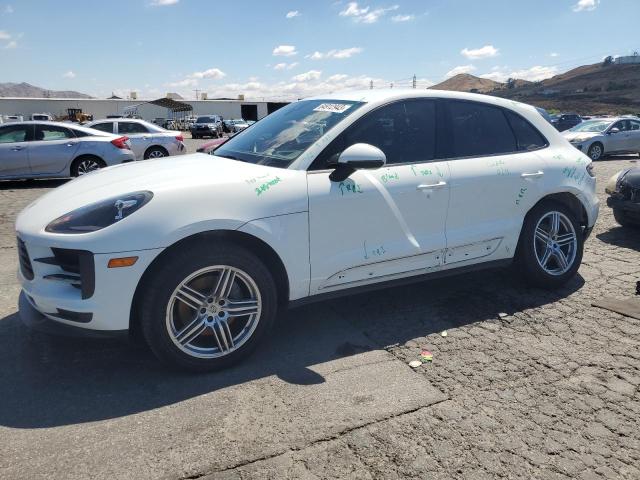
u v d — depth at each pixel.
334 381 2.84
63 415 2.52
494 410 2.57
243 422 2.47
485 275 4.60
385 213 3.34
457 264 3.76
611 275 4.62
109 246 2.62
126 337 2.76
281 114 4.04
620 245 5.68
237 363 3.02
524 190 3.93
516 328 3.52
